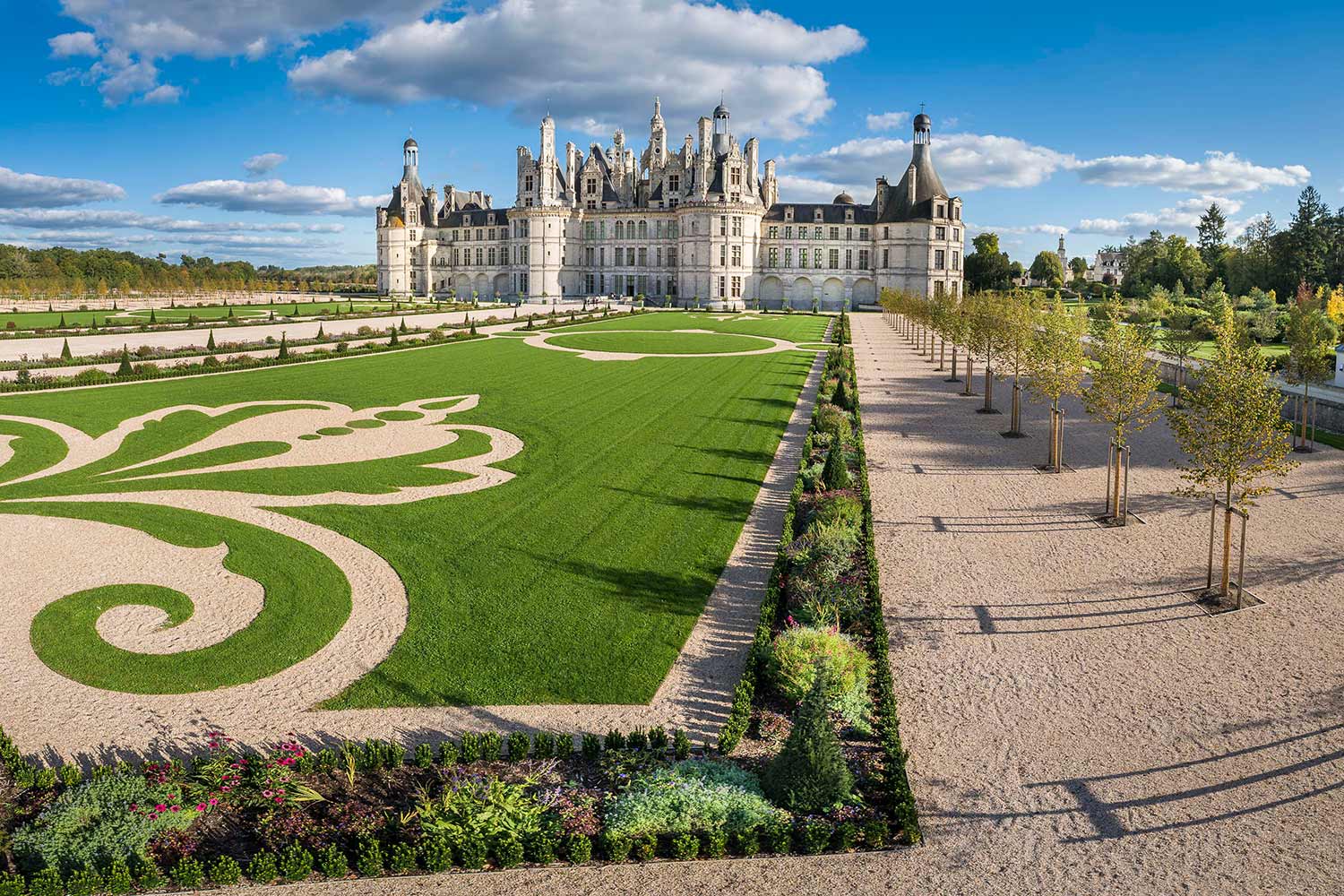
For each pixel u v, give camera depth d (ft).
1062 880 46.11
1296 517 108.27
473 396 192.85
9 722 60.95
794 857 48.60
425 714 62.59
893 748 56.34
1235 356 85.66
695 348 308.81
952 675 68.80
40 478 120.98
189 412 169.48
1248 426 79.05
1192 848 48.44
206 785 51.90
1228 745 58.59
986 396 190.19
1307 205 512.63
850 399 185.98
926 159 613.93
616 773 54.90
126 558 91.09
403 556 92.84
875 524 107.86
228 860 46.11
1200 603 82.58
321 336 304.50
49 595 81.71
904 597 84.64
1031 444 156.46
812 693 53.78
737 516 108.88
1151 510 113.60
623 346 310.86
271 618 77.30
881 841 49.24
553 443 147.54
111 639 73.20
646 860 48.21
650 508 111.34
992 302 210.18
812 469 123.85
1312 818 50.85
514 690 65.87
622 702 64.59
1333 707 63.21
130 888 45.80
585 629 76.07
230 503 110.52
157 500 111.45
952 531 105.09
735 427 163.73
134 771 52.29
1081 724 61.41
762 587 86.33
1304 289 402.93
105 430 151.74
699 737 60.13
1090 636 75.77
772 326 427.74
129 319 404.77
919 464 140.15
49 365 226.79
